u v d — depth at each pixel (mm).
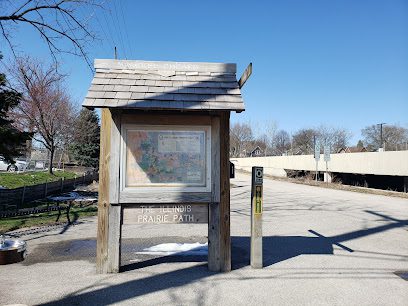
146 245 7266
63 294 4496
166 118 5426
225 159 5523
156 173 5379
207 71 5820
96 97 4996
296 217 11172
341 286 4895
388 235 8422
